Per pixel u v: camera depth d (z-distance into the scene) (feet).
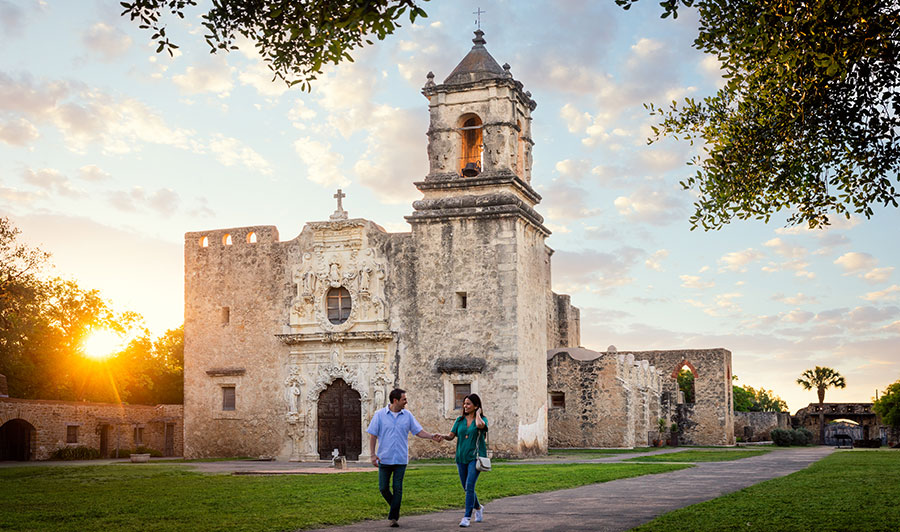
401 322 140.26
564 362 177.17
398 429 48.78
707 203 56.95
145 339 246.88
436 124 143.23
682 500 59.82
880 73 47.19
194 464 130.21
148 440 188.34
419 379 138.00
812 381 366.84
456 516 52.47
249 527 47.24
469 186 139.74
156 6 49.60
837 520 45.65
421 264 140.46
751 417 264.93
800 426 273.33
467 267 137.90
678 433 209.15
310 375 144.36
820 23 45.37
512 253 135.95
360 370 141.08
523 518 50.16
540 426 143.23
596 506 56.18
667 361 219.61
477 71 143.23
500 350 134.51
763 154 54.75
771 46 48.06
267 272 150.61
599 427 173.78
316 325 145.18
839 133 50.85
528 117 151.02
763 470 94.73
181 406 197.77
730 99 57.47
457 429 49.34
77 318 224.74
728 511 50.03
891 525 43.50
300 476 91.71
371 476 89.56
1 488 80.28
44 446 157.99
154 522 50.26
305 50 51.34
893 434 252.83
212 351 152.15
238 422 148.87
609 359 174.70
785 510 50.37
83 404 169.58
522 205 138.92
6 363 208.23
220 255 154.10
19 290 172.24
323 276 145.79
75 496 69.51
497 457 132.05
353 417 142.20
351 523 49.37
